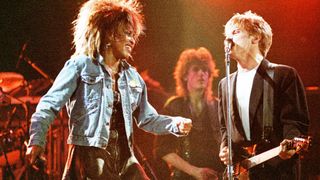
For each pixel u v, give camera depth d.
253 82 5.24
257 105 5.19
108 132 4.34
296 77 5.17
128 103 4.52
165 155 6.93
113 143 4.38
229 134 4.93
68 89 4.29
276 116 5.16
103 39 4.52
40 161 4.12
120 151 4.42
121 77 4.56
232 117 5.30
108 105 4.38
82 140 4.30
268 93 5.17
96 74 4.39
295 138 4.83
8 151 7.96
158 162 7.18
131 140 4.48
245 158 5.20
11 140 7.98
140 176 4.35
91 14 4.54
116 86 4.52
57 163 8.24
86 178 4.25
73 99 4.37
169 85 9.73
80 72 4.37
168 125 4.73
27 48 10.09
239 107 5.29
